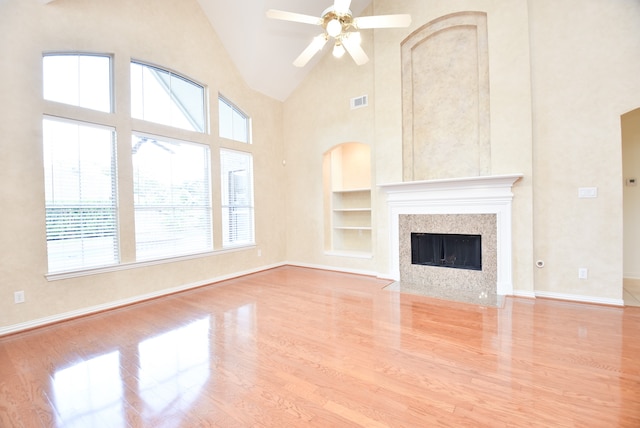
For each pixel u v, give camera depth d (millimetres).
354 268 5148
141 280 3770
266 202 5613
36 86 2953
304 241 5777
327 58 5312
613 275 3227
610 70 3150
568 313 3072
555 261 3500
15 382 2027
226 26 4605
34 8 2941
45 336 2754
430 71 4246
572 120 3348
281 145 5957
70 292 3186
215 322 3041
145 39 3805
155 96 3994
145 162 3865
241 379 2014
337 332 2742
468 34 3959
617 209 3180
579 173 3336
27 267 2910
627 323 2803
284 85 5574
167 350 2455
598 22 3186
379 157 4621
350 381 1962
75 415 1690
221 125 4895
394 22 2650
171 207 4145
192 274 4352
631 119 4176
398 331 2732
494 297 3631
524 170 3535
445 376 1995
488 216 3795
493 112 3693
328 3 4535
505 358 2209
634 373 1988
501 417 1595
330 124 5297
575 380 1919
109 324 3033
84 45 3275
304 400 1777
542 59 3475
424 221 4266
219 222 4754
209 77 4590
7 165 2789
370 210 5348
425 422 1571
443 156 4172
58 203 3135
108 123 3459
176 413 1692
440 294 3828
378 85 4594
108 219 3510
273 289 4250
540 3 3467
